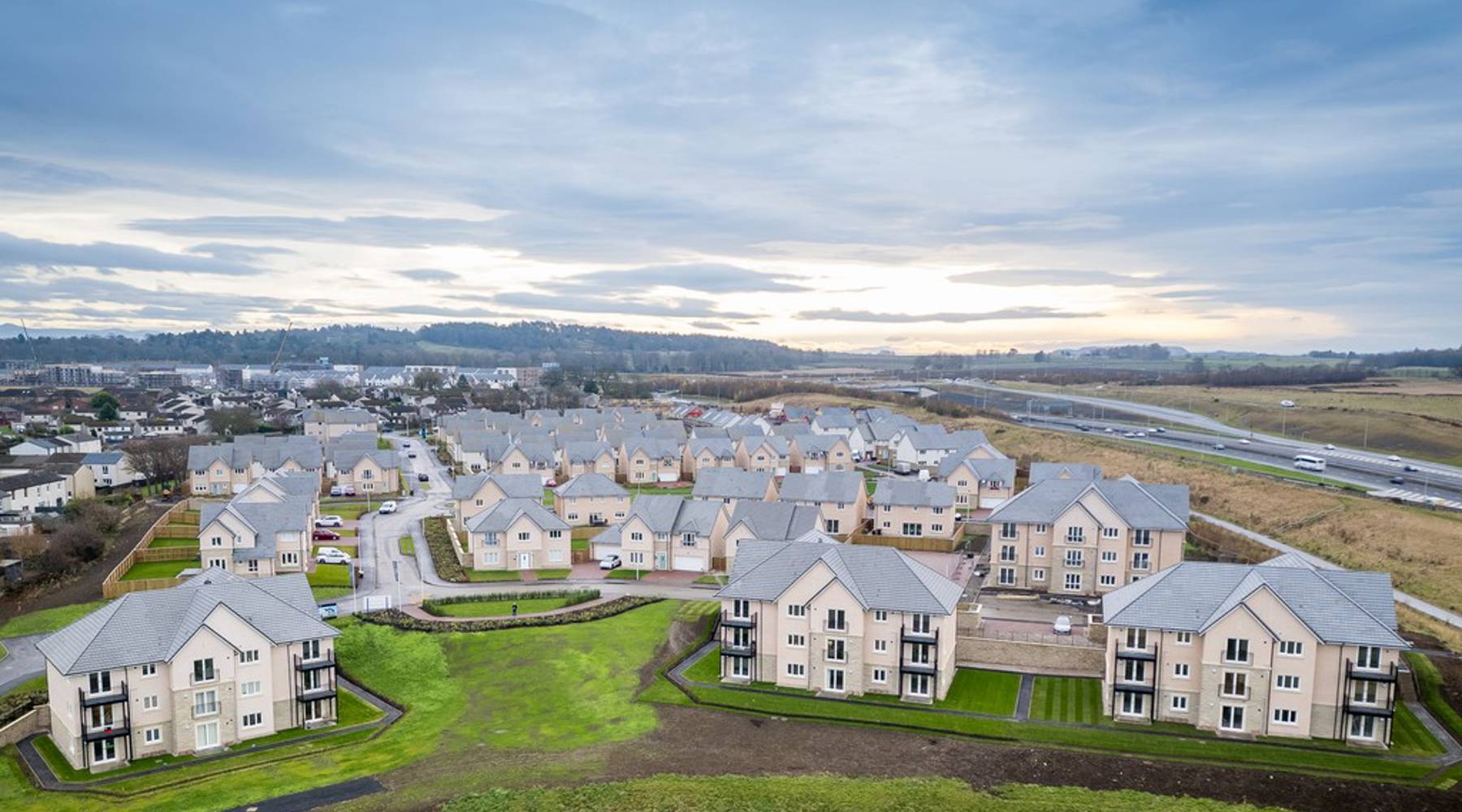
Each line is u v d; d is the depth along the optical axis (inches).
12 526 5059.1
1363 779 2554.1
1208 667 2881.4
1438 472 6653.5
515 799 2452.0
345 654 3516.2
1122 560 4284.0
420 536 5457.7
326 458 7367.1
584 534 5506.9
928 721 2972.4
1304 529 5221.5
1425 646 3494.1
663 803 2425.0
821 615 3238.2
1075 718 2992.1
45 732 2893.7
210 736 2817.4
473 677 3348.9
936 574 3390.7
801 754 2748.5
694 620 3887.8
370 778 2598.4
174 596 2938.0
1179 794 2480.3
